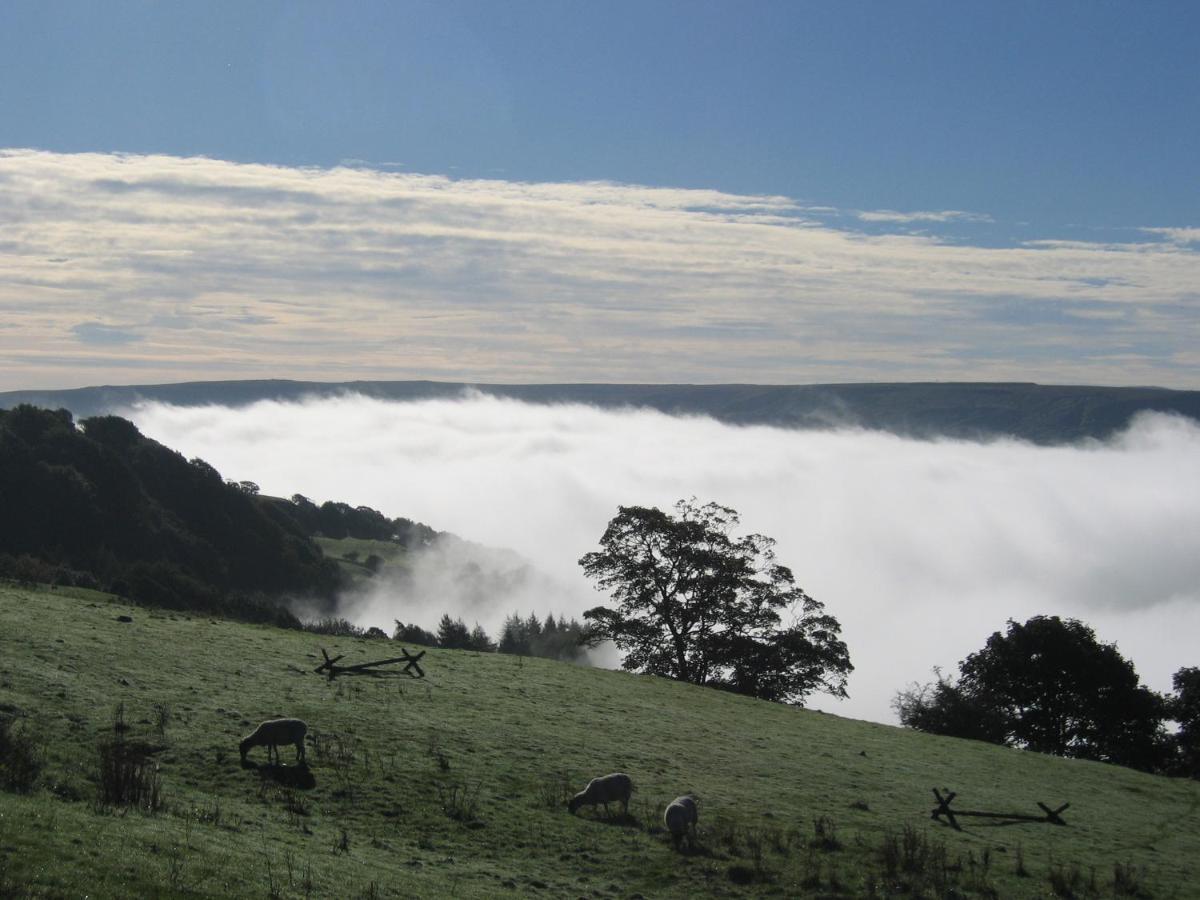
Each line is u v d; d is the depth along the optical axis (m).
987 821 30.84
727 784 30.47
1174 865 28.39
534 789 26.92
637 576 65.31
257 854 18.44
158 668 31.48
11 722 23.84
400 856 21.05
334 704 31.52
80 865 15.69
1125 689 64.19
